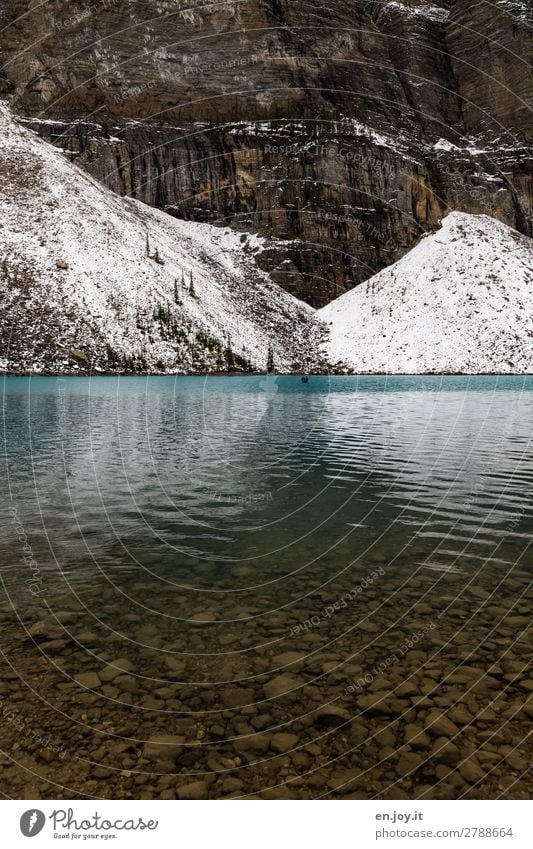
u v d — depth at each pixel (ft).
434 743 10.21
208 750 10.02
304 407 93.81
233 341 245.65
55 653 13.57
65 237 229.86
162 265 263.49
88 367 181.88
